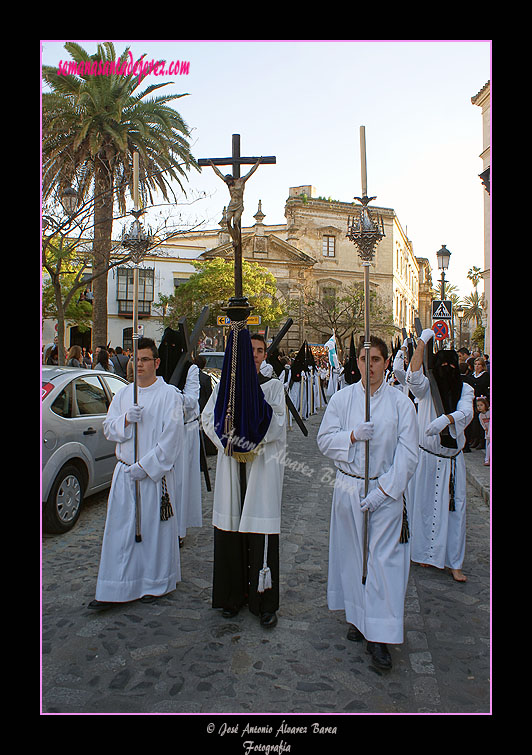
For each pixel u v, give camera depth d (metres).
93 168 12.80
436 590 4.42
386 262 41.53
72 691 3.01
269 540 3.78
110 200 12.54
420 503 4.73
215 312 28.00
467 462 9.07
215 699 2.97
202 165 3.68
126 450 4.05
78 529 5.72
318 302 36.78
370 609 3.24
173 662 3.30
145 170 13.35
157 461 3.96
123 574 3.94
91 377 6.49
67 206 9.84
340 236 40.34
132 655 3.37
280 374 4.35
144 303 35.09
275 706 2.92
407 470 3.22
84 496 5.95
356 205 40.72
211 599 4.18
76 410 5.95
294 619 3.87
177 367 5.25
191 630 3.69
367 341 3.31
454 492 4.63
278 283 37.47
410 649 3.49
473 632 3.73
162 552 4.13
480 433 10.49
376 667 3.23
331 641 3.57
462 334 45.56
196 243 37.12
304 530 5.86
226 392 3.69
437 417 4.67
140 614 3.90
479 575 4.73
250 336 3.73
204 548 5.34
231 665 3.28
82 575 4.58
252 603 3.83
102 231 12.37
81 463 5.90
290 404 4.04
